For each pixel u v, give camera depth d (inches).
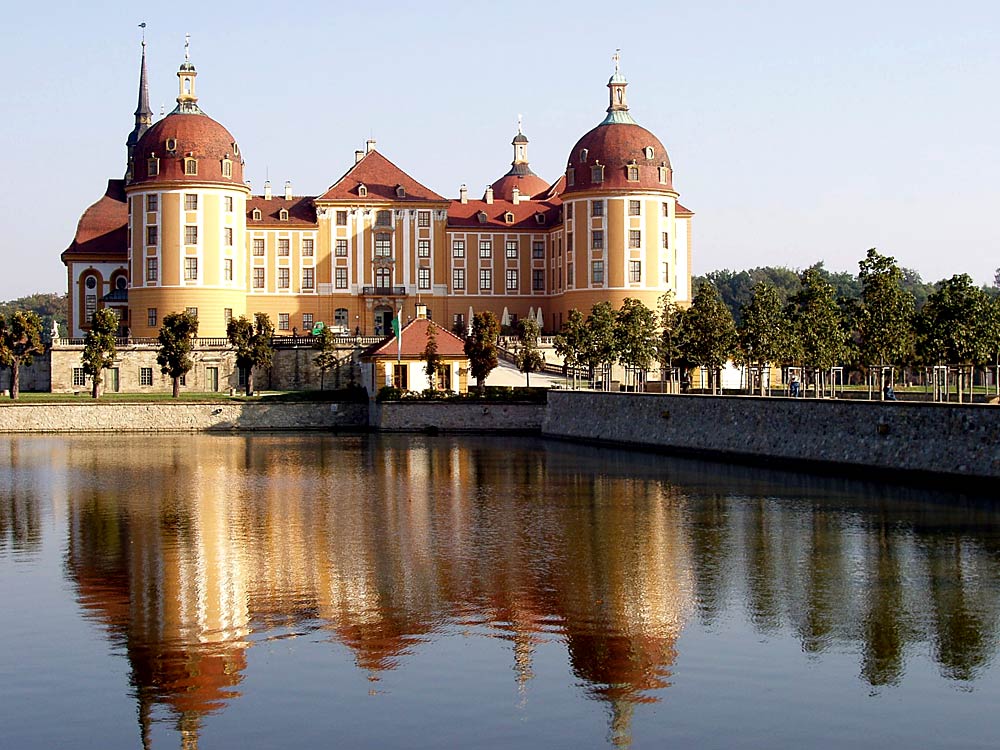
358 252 6688.0
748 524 2362.2
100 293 6717.5
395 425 4945.9
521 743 1242.6
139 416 5068.9
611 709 1332.4
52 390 5625.0
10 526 2450.8
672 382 4682.6
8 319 5472.4
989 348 3196.4
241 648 1557.6
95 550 2186.3
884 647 1533.0
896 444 2896.2
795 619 1660.9
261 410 5137.8
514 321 6840.6
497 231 6835.6
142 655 1529.3
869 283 3595.0
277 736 1264.8
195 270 6102.4
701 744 1238.3
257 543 2242.9
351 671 1461.6
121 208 6914.4
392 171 6879.9
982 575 1887.3
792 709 1330.0
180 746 1241.4
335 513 2596.0
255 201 6801.2
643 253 6225.4
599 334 4923.7
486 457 3799.2
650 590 1828.2
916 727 1279.5
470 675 1443.2
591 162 6269.7
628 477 3157.0
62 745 1248.2
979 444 2647.6
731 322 4596.5
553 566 2006.6
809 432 3211.1
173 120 6215.6
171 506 2719.0
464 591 1838.1
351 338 5831.7
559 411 4662.9
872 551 2074.3
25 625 1667.1
